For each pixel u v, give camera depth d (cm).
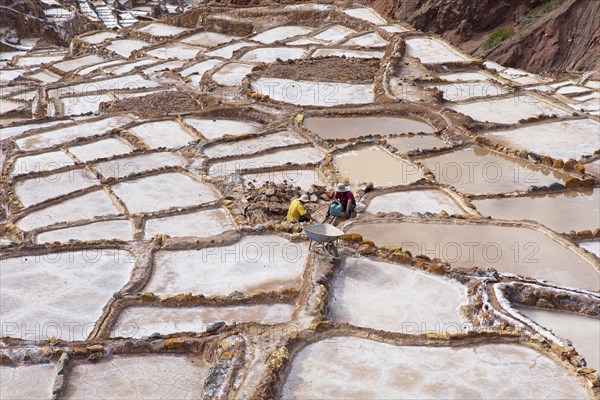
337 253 1273
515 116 2191
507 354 1016
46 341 1066
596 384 939
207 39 3603
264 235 1400
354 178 1728
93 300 1202
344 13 3409
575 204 1605
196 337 1066
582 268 1303
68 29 5056
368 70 2616
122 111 2355
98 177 1775
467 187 1692
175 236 1441
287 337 1034
